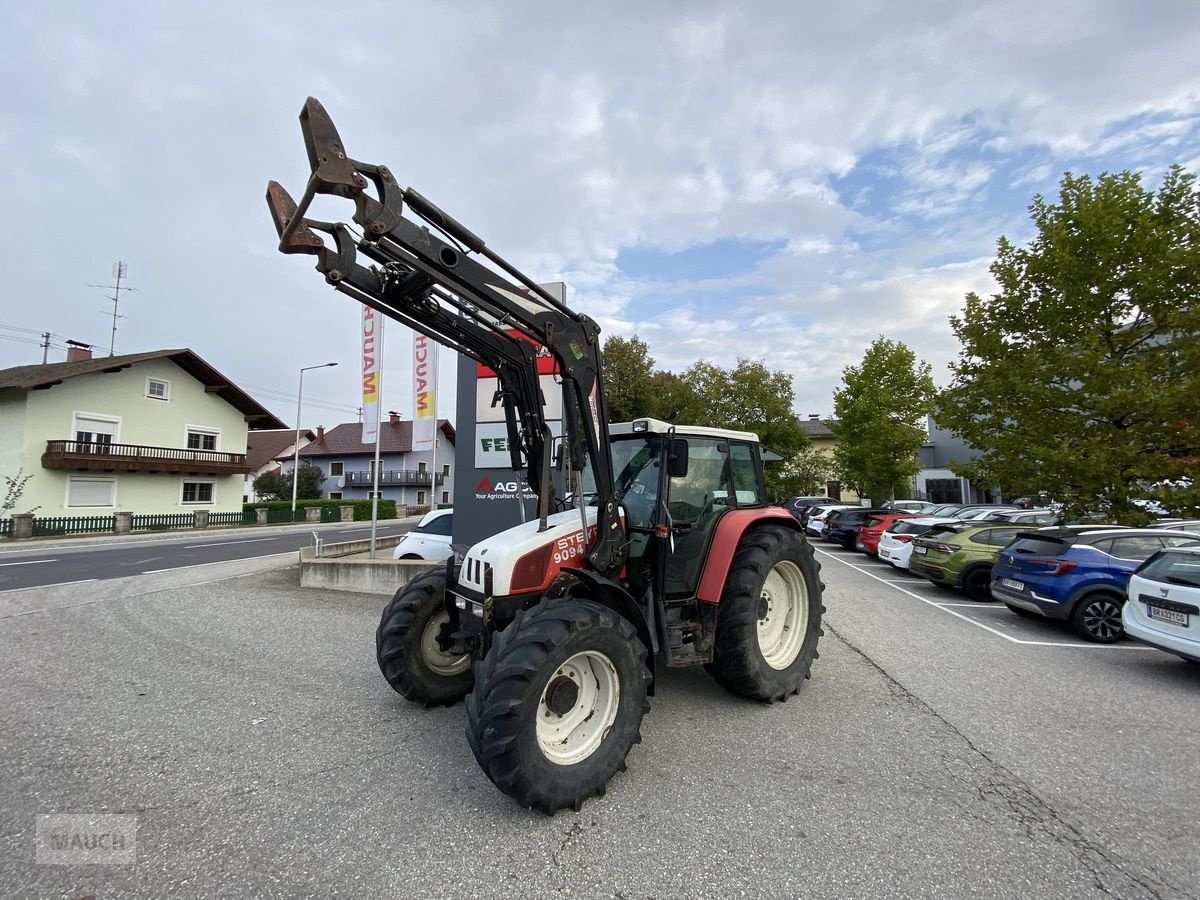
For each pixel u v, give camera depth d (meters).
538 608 3.34
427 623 4.52
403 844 2.77
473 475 9.88
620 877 2.54
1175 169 10.02
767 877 2.54
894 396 23.52
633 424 4.64
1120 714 4.52
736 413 31.28
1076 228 10.62
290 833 2.86
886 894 2.44
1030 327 11.08
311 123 2.85
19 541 20.80
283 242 3.11
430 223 3.41
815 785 3.37
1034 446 10.62
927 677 5.44
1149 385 9.36
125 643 6.37
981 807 3.14
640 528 4.43
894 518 15.70
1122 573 6.91
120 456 26.89
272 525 32.06
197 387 31.05
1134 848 2.79
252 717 4.34
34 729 4.11
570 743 3.24
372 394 11.49
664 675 5.41
